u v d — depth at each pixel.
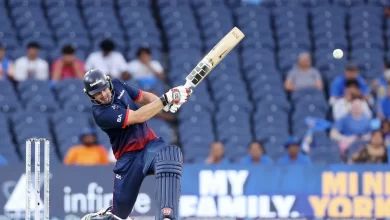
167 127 63.81
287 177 50.56
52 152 60.28
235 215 50.25
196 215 50.06
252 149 56.25
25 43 72.25
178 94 32.06
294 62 73.81
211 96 68.94
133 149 32.97
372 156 56.06
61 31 73.69
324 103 67.75
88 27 75.44
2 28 73.00
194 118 65.00
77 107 64.19
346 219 50.66
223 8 78.69
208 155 62.31
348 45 77.62
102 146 58.84
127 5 78.38
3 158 58.56
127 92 33.38
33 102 64.50
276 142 64.00
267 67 72.75
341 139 62.56
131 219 35.22
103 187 49.66
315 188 50.62
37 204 32.97
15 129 62.44
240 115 65.75
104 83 31.61
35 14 75.06
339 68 73.62
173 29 76.12
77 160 56.06
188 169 50.19
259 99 68.81
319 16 79.31
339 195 50.75
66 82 65.94
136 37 74.75
